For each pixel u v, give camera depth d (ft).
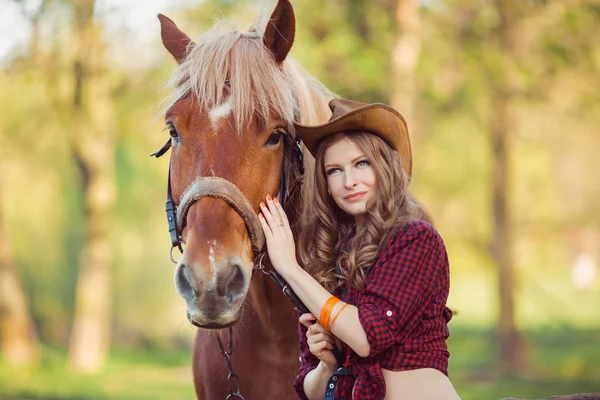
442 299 7.85
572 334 61.67
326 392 7.86
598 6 42.09
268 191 8.38
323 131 8.15
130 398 39.24
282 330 9.75
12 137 57.11
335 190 8.16
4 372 51.88
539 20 43.06
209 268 7.50
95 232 55.42
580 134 59.47
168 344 70.08
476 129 54.60
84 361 55.36
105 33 48.37
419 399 7.45
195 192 7.90
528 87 44.37
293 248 8.13
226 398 9.86
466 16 43.19
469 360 53.11
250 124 8.24
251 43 8.69
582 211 63.52
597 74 43.83
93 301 55.72
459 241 59.00
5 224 60.13
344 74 37.88
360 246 7.85
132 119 54.39
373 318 7.34
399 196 8.11
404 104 37.81
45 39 49.11
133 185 69.15
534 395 39.83
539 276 87.51
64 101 52.06
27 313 60.03
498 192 51.52
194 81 8.42
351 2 39.01
